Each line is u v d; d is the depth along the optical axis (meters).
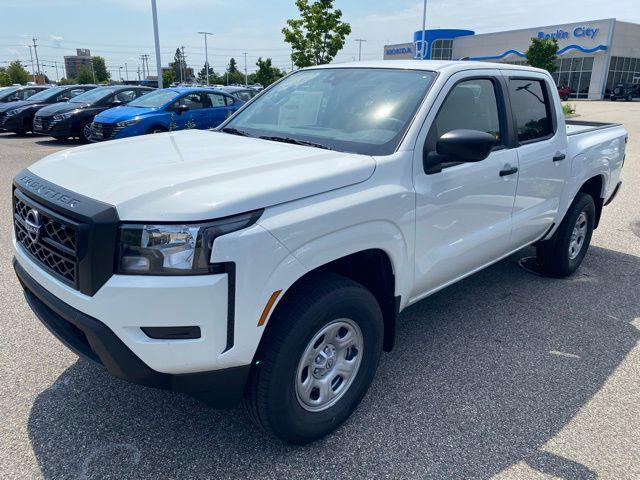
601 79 46.41
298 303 2.46
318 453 2.69
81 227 2.14
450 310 4.43
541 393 3.26
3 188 8.67
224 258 2.13
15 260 2.89
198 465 2.58
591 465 2.65
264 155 2.80
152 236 2.10
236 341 2.24
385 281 2.97
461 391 3.26
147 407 3.02
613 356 3.73
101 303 2.15
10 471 2.50
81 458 2.61
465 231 3.47
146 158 2.76
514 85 3.97
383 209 2.73
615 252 6.07
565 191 4.60
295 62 20.19
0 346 3.63
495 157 3.64
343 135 3.18
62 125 14.55
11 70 92.25
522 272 5.35
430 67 3.42
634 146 14.68
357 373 2.88
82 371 3.35
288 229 2.30
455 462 2.65
